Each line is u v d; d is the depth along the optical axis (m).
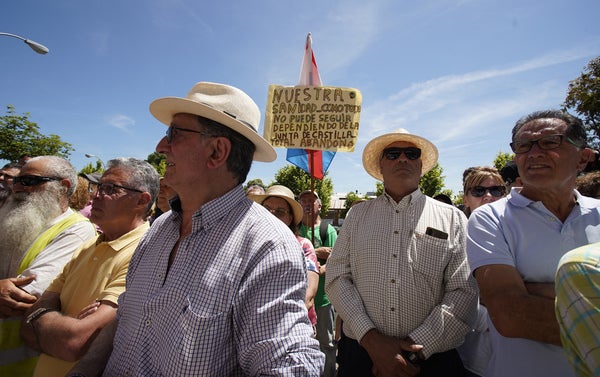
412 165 2.38
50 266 2.14
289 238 1.27
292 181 24.50
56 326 1.65
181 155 1.42
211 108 1.37
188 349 1.07
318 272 3.07
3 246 2.31
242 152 1.49
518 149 1.76
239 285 1.17
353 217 2.51
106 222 2.04
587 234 1.59
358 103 3.47
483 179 3.22
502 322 1.50
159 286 1.26
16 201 2.45
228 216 1.33
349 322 2.14
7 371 1.96
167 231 1.50
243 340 1.12
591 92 12.97
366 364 2.12
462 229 2.21
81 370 1.39
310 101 3.50
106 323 1.66
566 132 1.64
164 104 1.48
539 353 1.53
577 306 0.81
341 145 3.44
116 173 2.10
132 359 1.20
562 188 1.67
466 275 2.09
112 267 1.88
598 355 0.75
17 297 1.91
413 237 2.19
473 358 2.22
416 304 2.07
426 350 1.90
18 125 18.92
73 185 2.63
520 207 1.76
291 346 1.05
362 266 2.28
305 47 3.83
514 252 1.69
